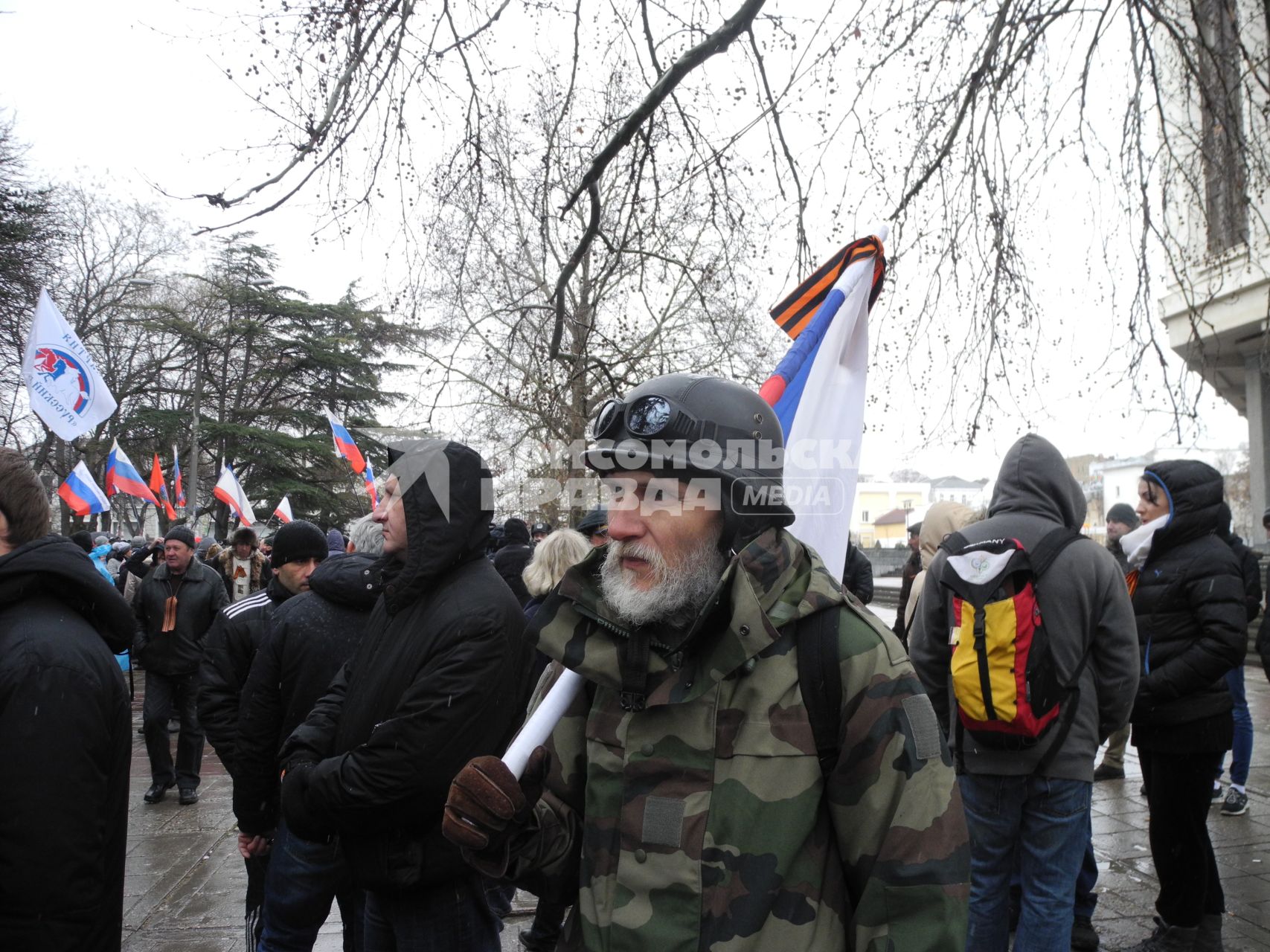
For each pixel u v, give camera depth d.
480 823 1.35
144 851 5.16
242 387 31.88
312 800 2.24
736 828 1.34
